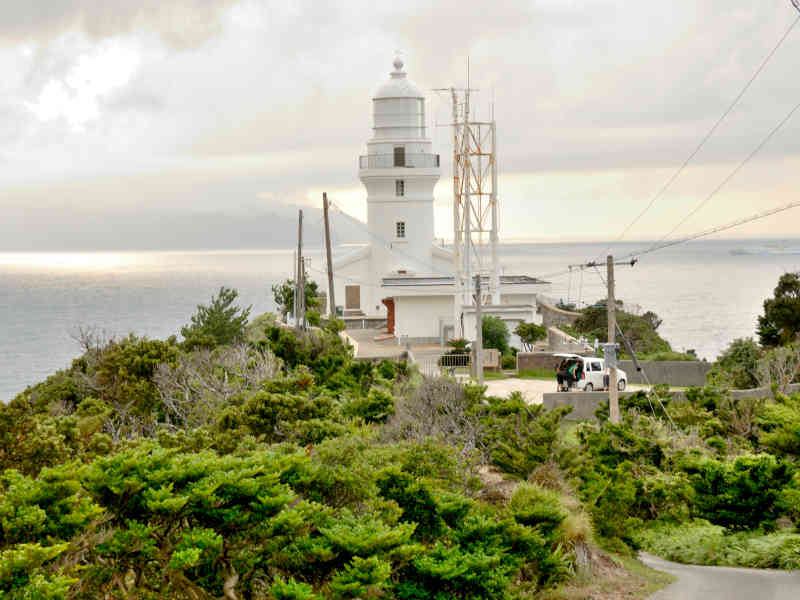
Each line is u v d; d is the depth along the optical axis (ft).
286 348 132.26
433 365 166.71
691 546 74.33
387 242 232.73
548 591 55.67
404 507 53.62
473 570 48.52
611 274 111.24
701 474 77.20
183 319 550.36
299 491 51.13
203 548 43.24
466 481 65.82
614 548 70.49
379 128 230.68
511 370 169.17
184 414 106.73
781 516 78.69
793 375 142.41
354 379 125.08
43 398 115.44
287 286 240.73
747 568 68.49
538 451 78.07
